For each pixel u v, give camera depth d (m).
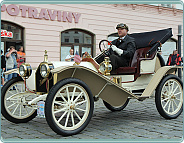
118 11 13.89
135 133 3.57
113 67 4.64
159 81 4.46
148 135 3.47
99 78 3.79
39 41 11.80
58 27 12.29
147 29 14.79
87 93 3.59
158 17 15.11
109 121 4.33
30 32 11.56
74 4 12.67
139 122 4.25
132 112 5.13
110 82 3.77
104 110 5.36
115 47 4.70
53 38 12.17
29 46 11.57
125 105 5.34
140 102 6.34
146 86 4.94
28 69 3.97
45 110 3.28
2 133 3.59
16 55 9.66
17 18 11.22
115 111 5.23
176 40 15.88
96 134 3.52
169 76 4.66
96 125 4.04
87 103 3.61
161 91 4.53
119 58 4.70
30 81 4.17
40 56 11.87
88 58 4.44
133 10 14.30
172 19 15.62
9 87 4.13
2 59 9.02
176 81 4.77
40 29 11.80
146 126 3.98
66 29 12.50
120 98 4.16
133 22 14.34
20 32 11.46
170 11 15.49
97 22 13.36
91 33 13.30
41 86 3.87
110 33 13.74
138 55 5.16
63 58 12.68
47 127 3.93
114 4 13.74
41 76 3.86
